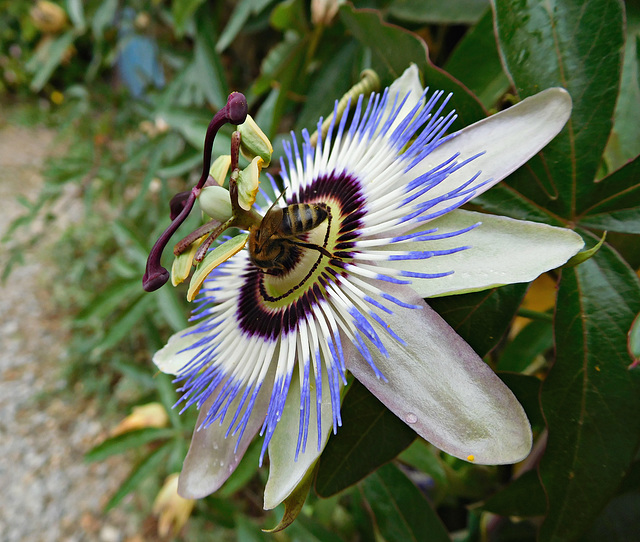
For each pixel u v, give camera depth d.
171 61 0.21
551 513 0.07
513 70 0.07
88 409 0.34
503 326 0.07
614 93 0.07
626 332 0.07
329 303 0.06
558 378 0.07
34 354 0.38
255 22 0.16
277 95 0.13
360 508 0.12
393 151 0.07
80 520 0.29
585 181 0.07
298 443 0.06
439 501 0.12
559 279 0.07
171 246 0.15
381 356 0.06
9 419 0.34
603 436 0.06
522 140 0.06
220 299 0.08
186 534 0.26
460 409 0.05
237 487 0.13
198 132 0.15
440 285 0.06
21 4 0.33
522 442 0.05
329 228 0.07
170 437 0.16
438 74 0.07
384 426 0.07
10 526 0.29
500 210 0.07
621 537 0.08
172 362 0.08
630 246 0.07
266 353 0.07
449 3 0.10
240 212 0.06
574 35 0.07
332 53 0.12
